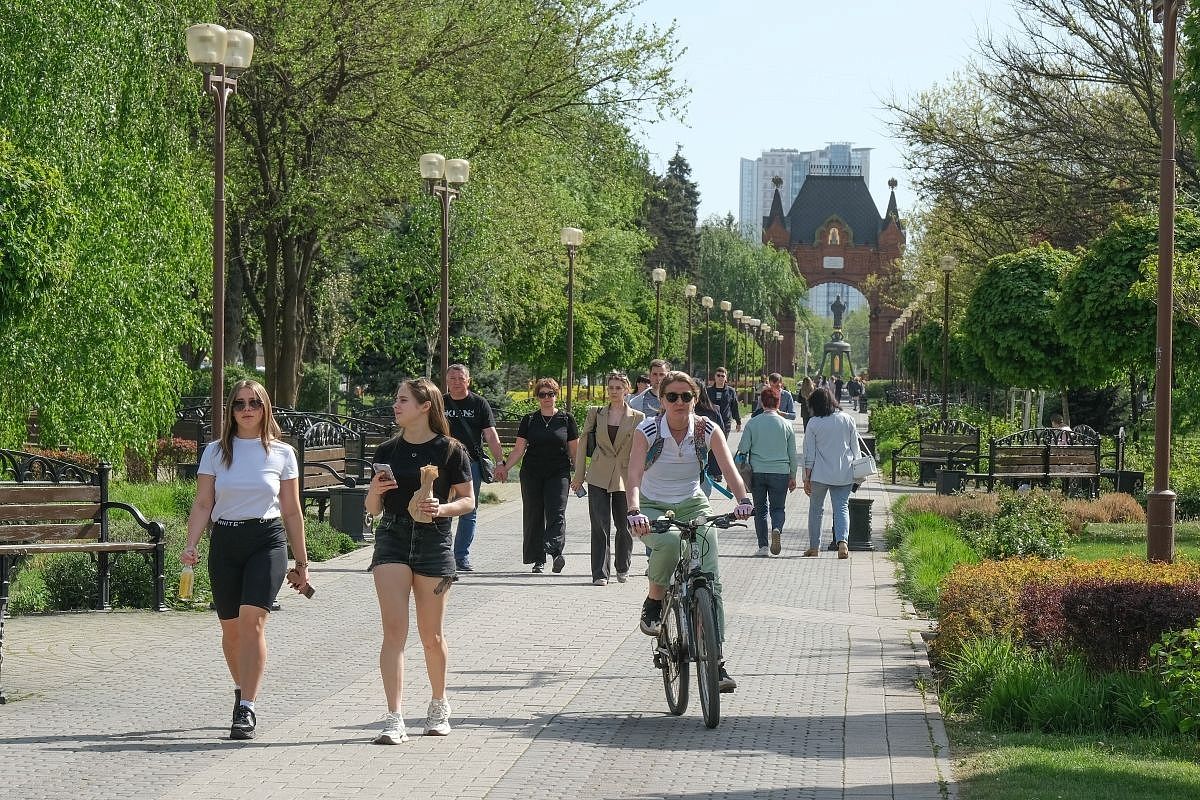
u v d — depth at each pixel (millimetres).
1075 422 50344
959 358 68438
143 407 27891
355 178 41000
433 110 41969
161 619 16688
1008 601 13867
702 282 163875
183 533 19594
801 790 9406
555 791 9453
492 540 26094
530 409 63625
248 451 11086
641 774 9922
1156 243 30703
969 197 53250
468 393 21531
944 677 13680
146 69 28234
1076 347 32000
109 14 26688
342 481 26812
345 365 67000
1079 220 51344
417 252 46875
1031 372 41594
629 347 97625
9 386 26047
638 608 18219
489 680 13531
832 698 12750
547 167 50344
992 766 9898
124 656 14430
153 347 27859
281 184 41062
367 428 39375
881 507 33469
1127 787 9102
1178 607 12438
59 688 12836
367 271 49250
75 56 25500
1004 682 11859
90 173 25969
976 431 39594
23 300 19688
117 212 26875
